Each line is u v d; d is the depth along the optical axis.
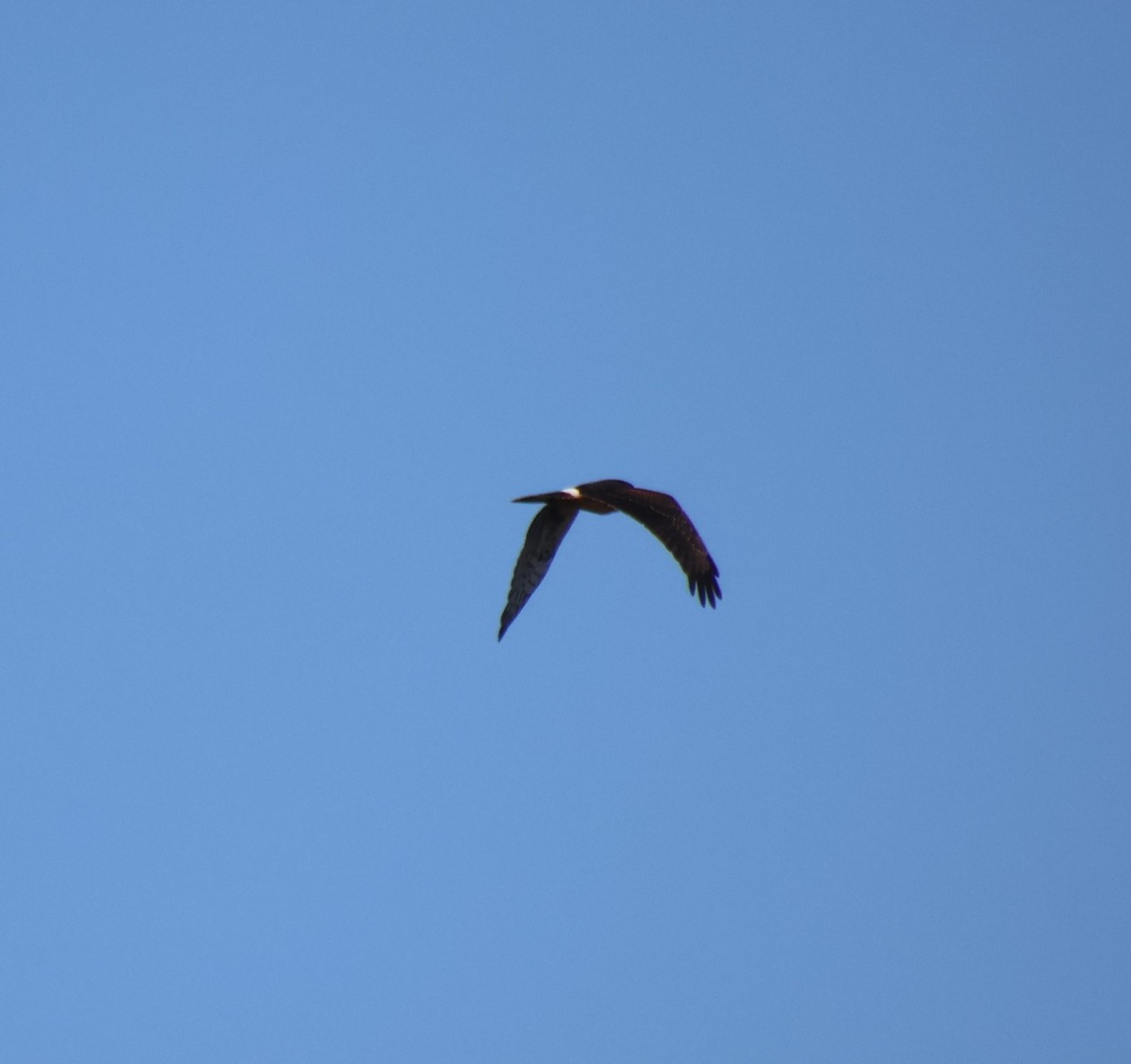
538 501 57.16
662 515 56.72
